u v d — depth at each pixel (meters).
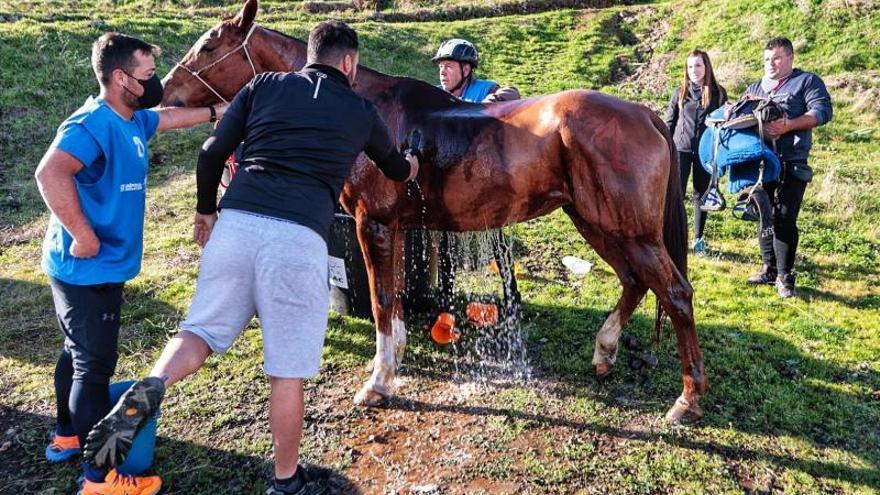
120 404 2.36
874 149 9.57
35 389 3.90
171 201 7.16
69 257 2.79
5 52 10.15
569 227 6.55
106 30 11.67
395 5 16.94
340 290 4.71
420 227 3.78
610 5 17.05
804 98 4.77
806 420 3.58
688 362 3.53
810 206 7.17
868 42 12.61
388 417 3.69
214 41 3.96
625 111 3.30
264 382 3.98
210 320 2.60
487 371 4.14
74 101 9.44
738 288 5.30
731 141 4.67
